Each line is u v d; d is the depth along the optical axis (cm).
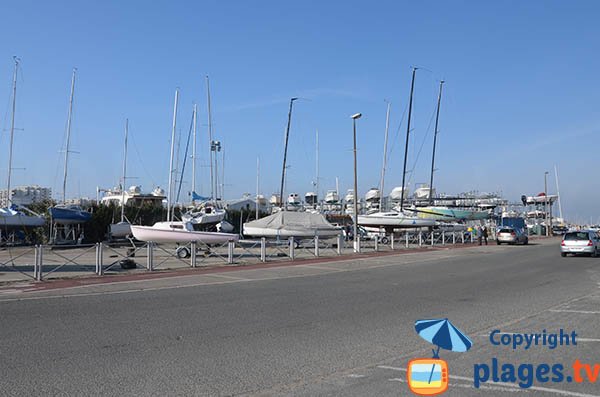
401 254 3519
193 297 1440
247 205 7488
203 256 2983
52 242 4172
